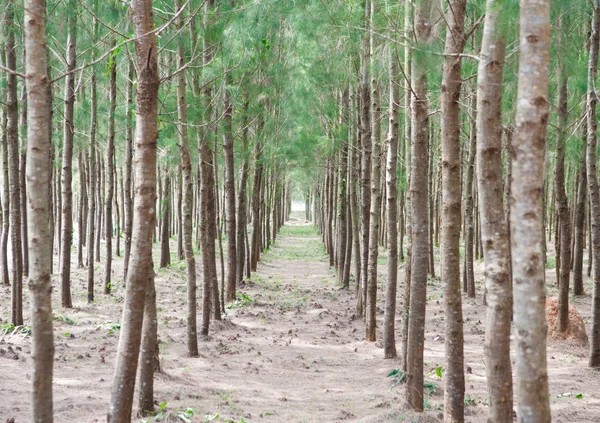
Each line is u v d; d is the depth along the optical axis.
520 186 2.99
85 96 15.26
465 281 14.80
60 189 18.98
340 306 14.10
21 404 5.64
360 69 10.78
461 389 4.93
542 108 2.96
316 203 43.78
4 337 8.76
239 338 10.19
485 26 4.02
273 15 8.59
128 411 4.31
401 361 7.98
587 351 9.16
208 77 9.35
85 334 9.54
